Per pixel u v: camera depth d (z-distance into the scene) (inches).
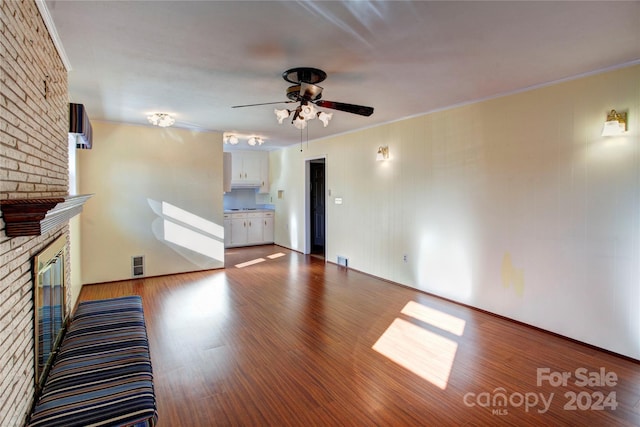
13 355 54.7
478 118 145.6
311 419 79.7
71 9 73.1
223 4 71.4
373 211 204.7
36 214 51.4
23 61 60.9
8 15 53.2
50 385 64.6
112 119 181.9
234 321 137.2
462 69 109.7
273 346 115.8
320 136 243.1
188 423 78.1
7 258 52.2
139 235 199.3
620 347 107.8
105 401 59.7
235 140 232.7
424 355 109.7
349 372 99.7
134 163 196.2
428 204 169.6
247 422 78.7
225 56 98.5
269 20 78.4
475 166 147.3
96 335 86.4
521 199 131.4
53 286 84.8
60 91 94.4
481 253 146.6
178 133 208.7
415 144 175.5
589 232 113.6
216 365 103.4
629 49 94.7
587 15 76.6
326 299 164.7
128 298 116.0
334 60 102.0
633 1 70.8
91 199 185.5
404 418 80.0
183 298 165.5
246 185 318.7
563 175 119.3
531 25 81.1
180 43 90.2
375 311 148.6
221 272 217.2
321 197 290.5
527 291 131.0
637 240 103.6
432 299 164.2
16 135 57.1
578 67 108.0
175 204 209.2
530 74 114.0
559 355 109.3
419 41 89.4
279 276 207.8
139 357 75.7
